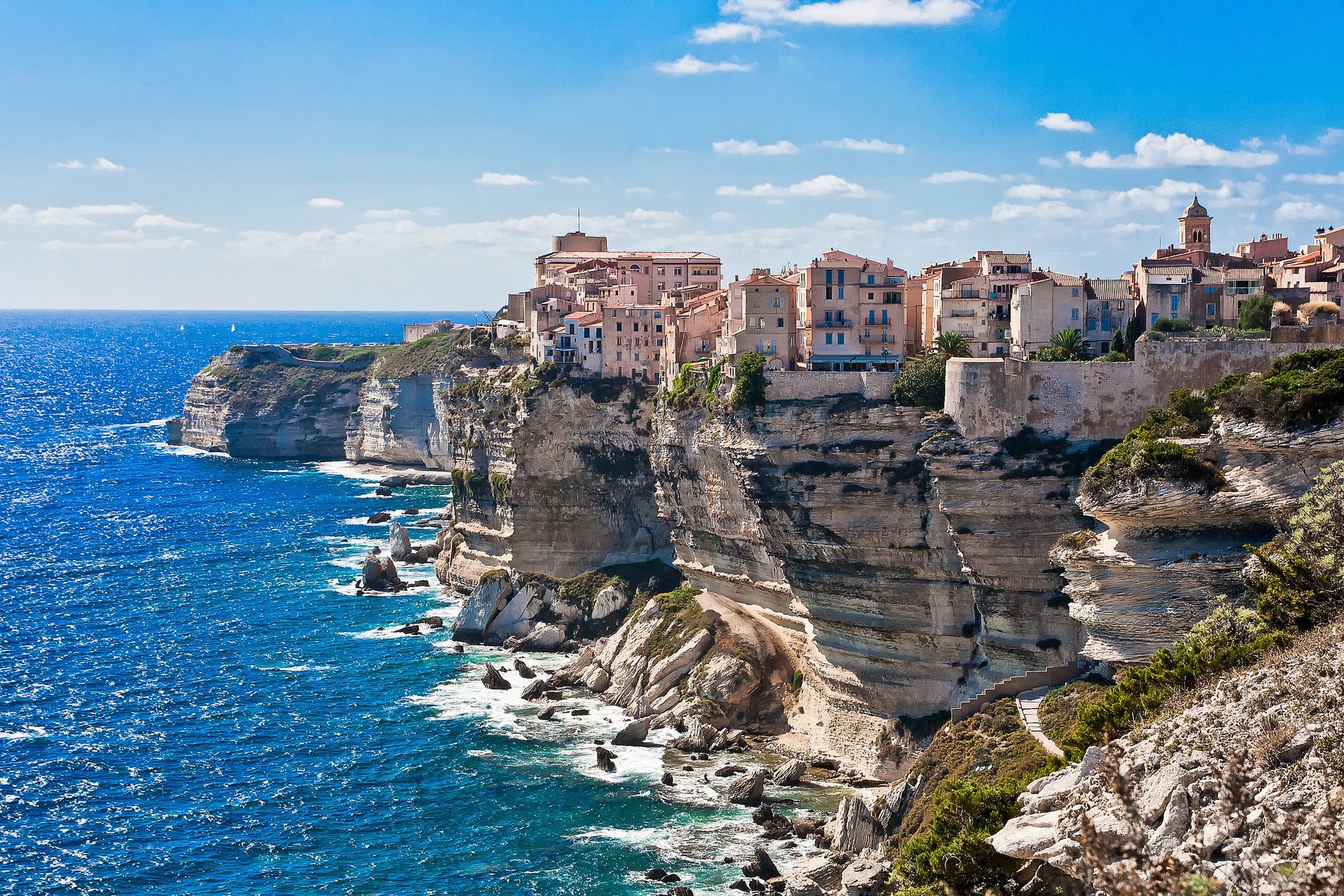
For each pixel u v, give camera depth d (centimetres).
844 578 12281
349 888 10056
